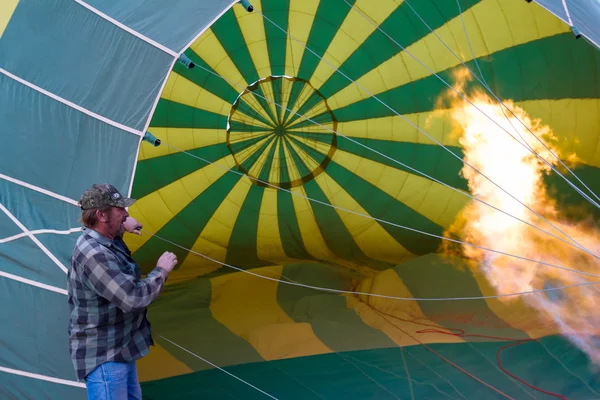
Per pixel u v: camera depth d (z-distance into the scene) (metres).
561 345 5.69
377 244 7.67
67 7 4.22
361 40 7.00
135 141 4.06
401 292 6.94
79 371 2.90
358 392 5.19
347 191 7.43
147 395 5.28
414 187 7.37
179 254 7.54
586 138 6.90
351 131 7.24
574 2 5.05
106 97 4.10
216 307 7.13
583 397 4.86
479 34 6.89
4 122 4.09
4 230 4.00
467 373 5.40
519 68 6.94
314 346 6.12
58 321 3.90
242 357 5.98
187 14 4.23
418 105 7.19
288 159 7.29
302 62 7.05
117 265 2.87
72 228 3.97
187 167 7.21
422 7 6.84
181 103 7.05
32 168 4.05
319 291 7.39
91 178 4.01
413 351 5.89
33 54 4.17
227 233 7.51
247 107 7.13
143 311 3.08
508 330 6.12
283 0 6.79
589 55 6.55
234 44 6.93
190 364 5.86
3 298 3.94
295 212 7.49
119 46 4.15
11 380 3.89
